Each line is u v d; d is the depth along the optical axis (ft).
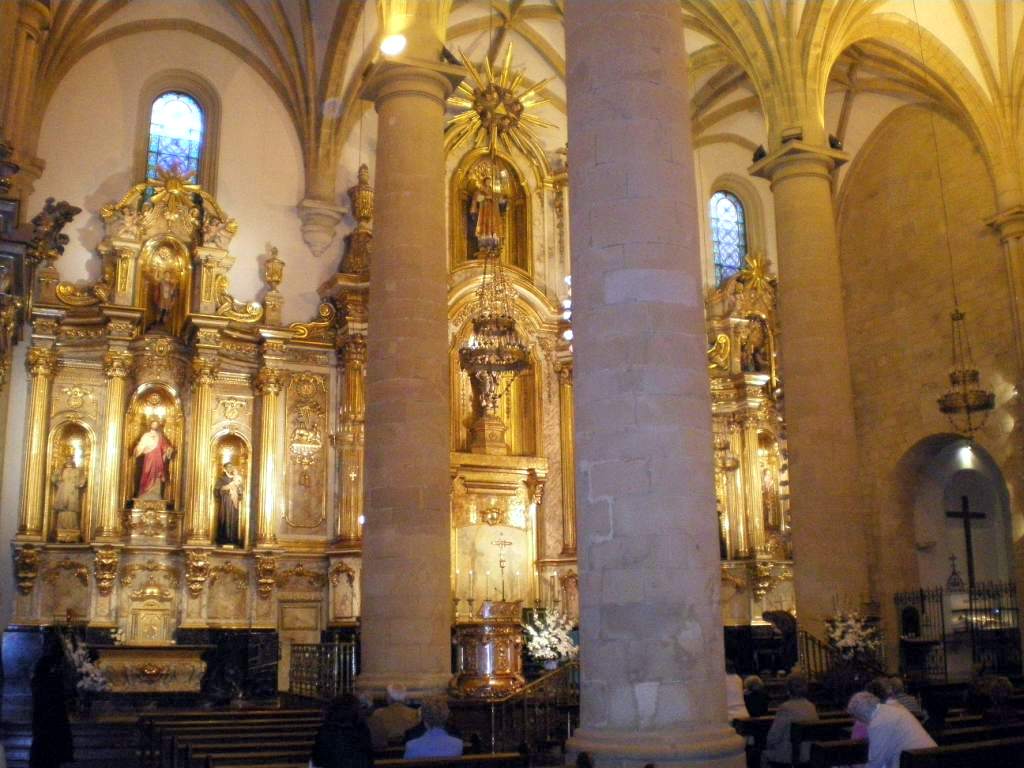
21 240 37.86
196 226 79.97
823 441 64.59
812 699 57.52
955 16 80.38
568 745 31.04
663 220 33.65
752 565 89.61
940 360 88.74
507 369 77.71
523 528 86.79
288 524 78.28
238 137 83.97
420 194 52.95
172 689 67.10
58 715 41.32
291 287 82.74
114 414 73.61
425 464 49.29
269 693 73.87
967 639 86.63
